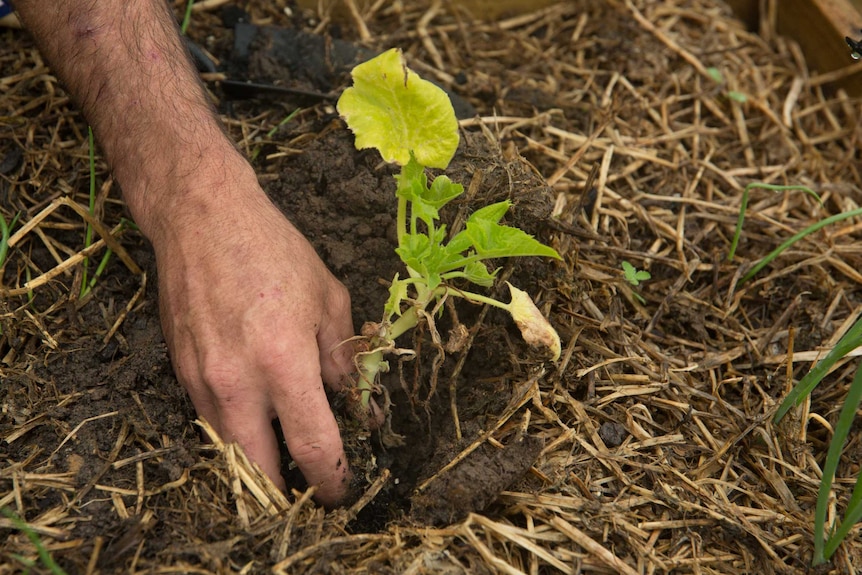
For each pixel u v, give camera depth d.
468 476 0.88
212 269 0.87
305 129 1.05
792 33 1.25
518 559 0.88
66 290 0.97
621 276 1.01
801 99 1.20
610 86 1.16
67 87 0.95
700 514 0.90
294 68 1.10
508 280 0.96
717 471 0.93
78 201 1.01
